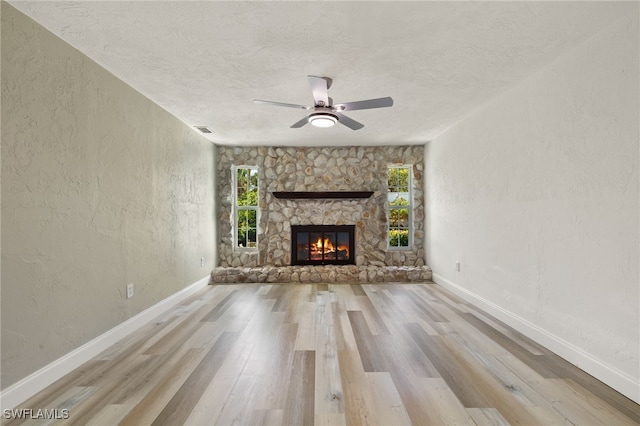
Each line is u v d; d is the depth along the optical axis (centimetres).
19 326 194
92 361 248
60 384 213
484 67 268
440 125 447
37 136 206
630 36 195
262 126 446
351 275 538
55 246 220
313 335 302
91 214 256
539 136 277
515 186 312
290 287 506
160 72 277
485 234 370
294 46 233
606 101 212
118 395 200
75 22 203
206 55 246
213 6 186
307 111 378
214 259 557
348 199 580
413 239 582
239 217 593
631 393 195
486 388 207
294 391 204
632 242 196
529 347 272
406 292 469
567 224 247
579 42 228
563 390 205
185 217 439
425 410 184
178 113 388
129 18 198
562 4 186
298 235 586
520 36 220
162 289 376
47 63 212
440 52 242
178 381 217
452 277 465
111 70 273
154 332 310
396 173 595
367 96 332
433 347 273
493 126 349
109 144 278
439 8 189
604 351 216
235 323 337
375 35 218
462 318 350
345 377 222
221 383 214
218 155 570
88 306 252
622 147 201
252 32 214
